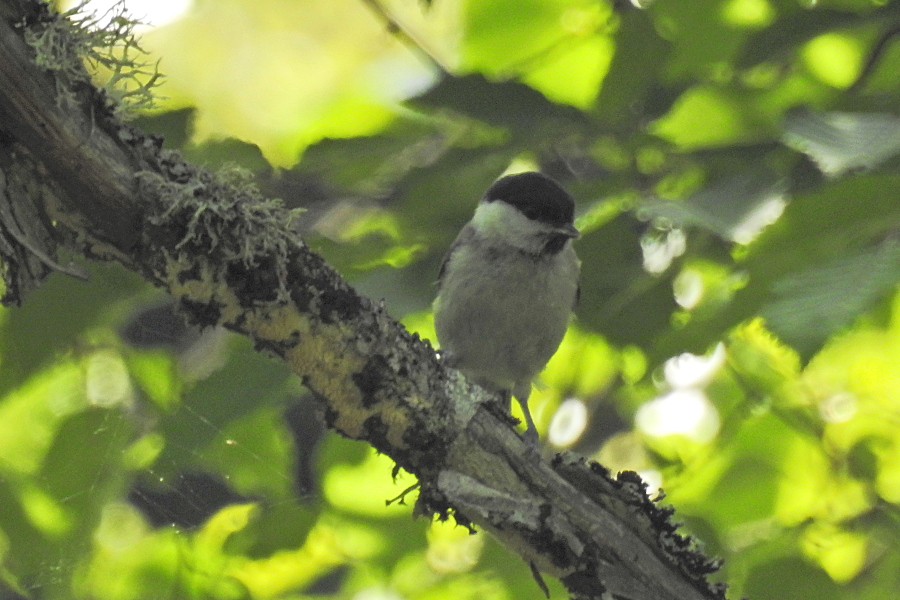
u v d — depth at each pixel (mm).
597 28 7379
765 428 8578
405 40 6789
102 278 6480
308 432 8047
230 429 6191
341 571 9344
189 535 7875
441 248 6426
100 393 7176
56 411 7547
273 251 4250
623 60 6781
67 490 7211
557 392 9531
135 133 4066
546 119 6105
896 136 4285
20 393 6992
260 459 7719
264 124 11484
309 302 4379
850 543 8180
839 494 8320
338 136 7270
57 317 6539
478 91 6082
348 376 4535
